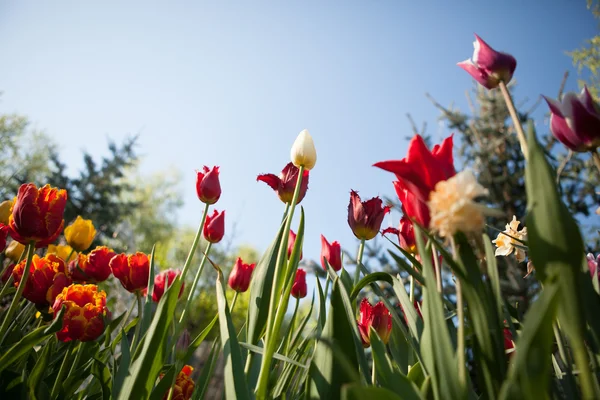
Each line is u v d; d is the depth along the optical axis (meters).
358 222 1.50
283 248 1.25
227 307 1.15
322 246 1.84
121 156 15.30
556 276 0.59
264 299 1.30
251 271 1.96
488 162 7.30
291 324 1.57
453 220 0.67
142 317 1.57
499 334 0.71
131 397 1.06
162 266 20.55
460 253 0.71
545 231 0.63
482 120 7.88
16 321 1.84
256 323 1.27
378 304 1.53
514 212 6.91
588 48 8.63
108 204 14.17
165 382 1.14
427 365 0.76
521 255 1.46
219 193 1.77
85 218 13.48
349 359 0.91
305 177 1.65
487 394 0.70
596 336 0.64
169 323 1.13
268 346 1.07
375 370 1.01
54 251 2.61
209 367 1.59
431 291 0.70
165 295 1.13
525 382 0.54
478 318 0.68
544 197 0.65
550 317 0.55
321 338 0.70
